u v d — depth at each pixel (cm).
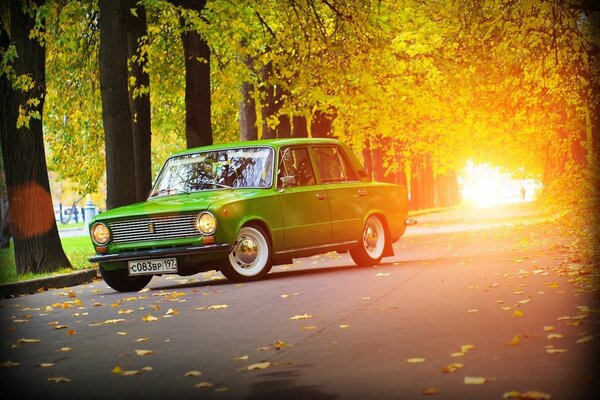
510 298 1424
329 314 1379
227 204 1962
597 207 3812
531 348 980
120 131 2780
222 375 947
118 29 2775
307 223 2117
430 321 1234
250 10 3478
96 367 1051
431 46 4653
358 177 2314
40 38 2577
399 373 895
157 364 1041
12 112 2597
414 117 5497
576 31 3241
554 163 7356
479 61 4203
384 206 2348
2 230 5369
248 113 4428
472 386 814
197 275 2430
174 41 3800
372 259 2309
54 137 4047
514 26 3117
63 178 4081
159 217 1977
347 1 3500
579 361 894
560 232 3266
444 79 4834
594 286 1483
